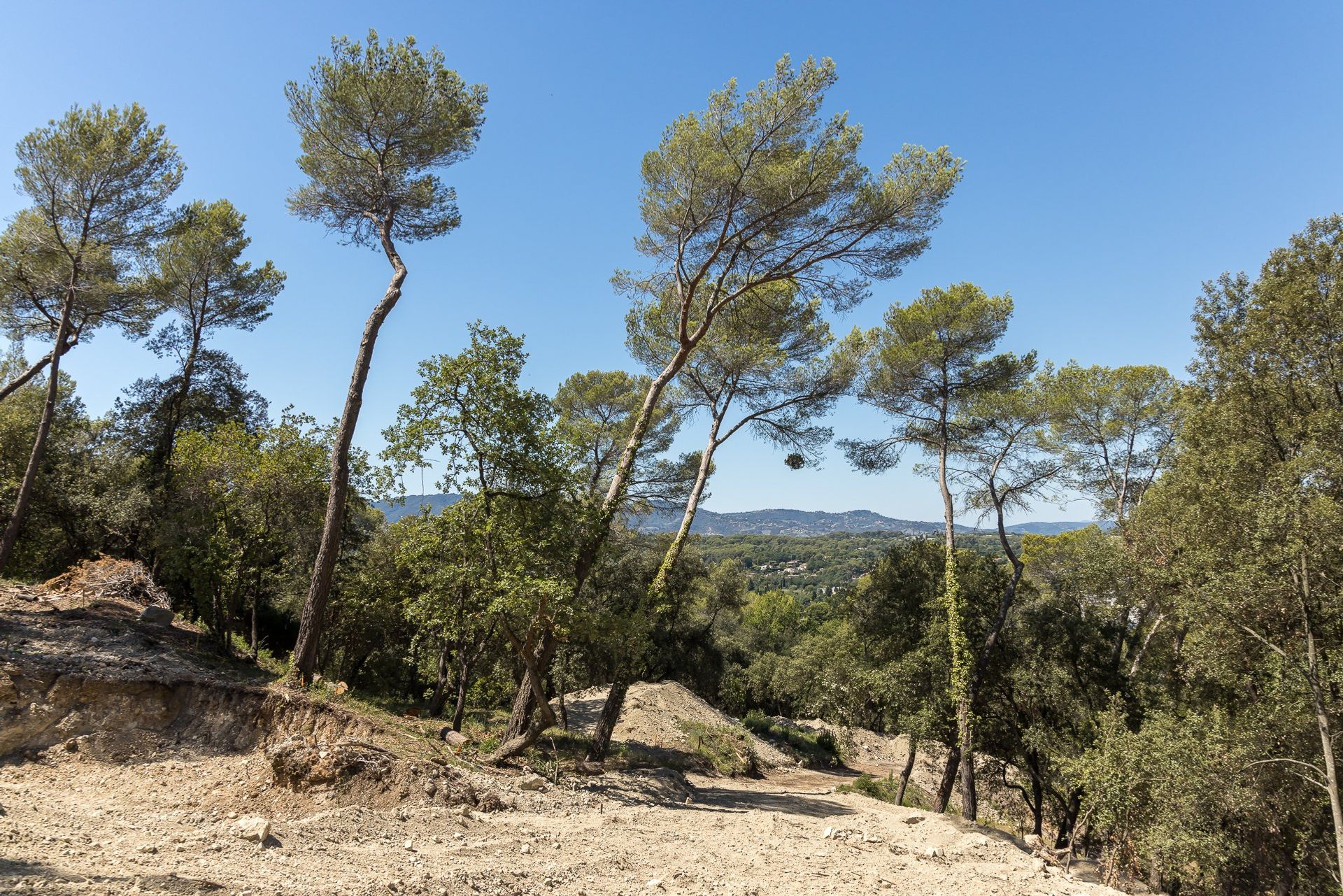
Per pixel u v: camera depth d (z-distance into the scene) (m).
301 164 16.31
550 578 11.10
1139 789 12.35
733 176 14.72
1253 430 14.51
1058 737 16.48
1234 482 13.59
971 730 16.14
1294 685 11.77
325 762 8.52
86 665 10.22
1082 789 15.81
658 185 16.41
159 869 5.23
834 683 21.45
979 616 17.92
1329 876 11.91
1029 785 19.61
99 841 5.86
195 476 13.53
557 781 11.60
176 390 23.14
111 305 19.08
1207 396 16.28
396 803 8.41
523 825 8.73
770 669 47.00
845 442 20.44
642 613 13.38
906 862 9.39
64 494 21.03
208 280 22.50
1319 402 13.87
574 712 28.78
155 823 6.93
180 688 10.46
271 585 16.88
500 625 11.66
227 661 12.38
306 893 5.18
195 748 9.74
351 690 18.42
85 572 15.49
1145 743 12.52
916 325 18.75
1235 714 13.98
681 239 16.25
